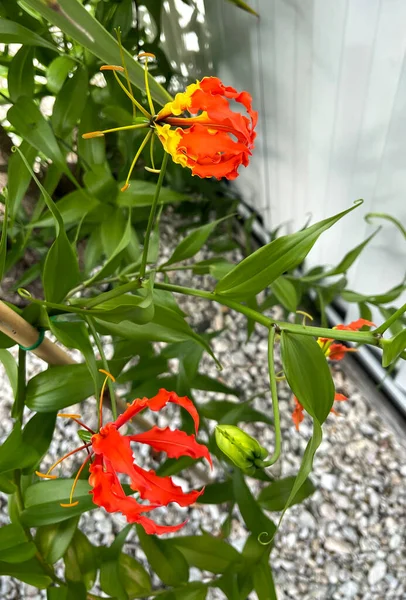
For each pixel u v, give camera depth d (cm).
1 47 82
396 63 54
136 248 62
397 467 89
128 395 62
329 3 59
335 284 78
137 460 90
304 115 77
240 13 78
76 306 38
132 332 41
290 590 80
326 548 82
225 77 98
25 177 51
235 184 120
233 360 101
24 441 41
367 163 68
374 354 92
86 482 43
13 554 41
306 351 33
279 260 34
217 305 108
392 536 82
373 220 73
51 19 31
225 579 53
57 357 43
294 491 29
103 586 50
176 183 102
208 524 85
